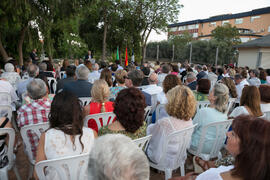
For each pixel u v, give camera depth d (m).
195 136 2.51
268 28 34.31
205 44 22.48
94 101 2.50
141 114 1.76
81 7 10.06
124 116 1.75
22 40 11.22
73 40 18.44
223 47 21.67
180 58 24.03
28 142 2.05
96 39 18.86
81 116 1.60
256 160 0.86
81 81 3.43
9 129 1.92
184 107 2.02
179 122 2.07
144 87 4.27
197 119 2.50
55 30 12.69
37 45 11.59
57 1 9.16
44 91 2.23
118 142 0.80
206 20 42.47
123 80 3.69
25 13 8.23
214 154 2.48
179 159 2.17
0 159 1.95
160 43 26.81
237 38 23.03
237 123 1.00
